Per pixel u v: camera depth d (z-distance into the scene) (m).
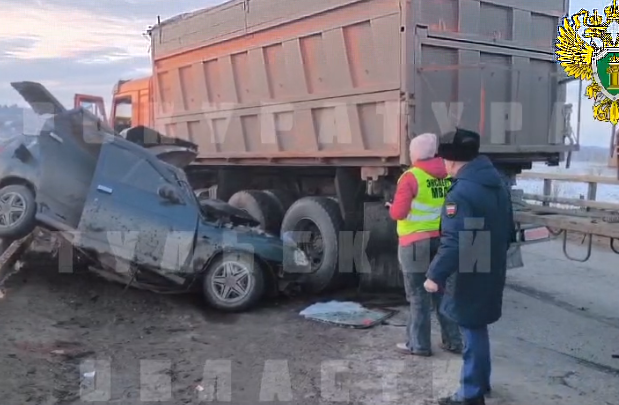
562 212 5.93
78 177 6.29
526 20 6.50
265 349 4.96
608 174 9.02
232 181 8.61
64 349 4.72
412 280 4.76
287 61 6.89
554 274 8.03
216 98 8.18
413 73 5.59
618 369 4.71
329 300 6.54
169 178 6.13
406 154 5.60
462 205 3.71
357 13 5.96
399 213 4.66
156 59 9.31
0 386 3.90
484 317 3.76
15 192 6.51
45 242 6.88
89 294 6.15
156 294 6.36
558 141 6.62
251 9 7.30
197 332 5.37
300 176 7.80
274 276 6.28
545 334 5.57
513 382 4.39
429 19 5.71
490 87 6.06
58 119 6.34
